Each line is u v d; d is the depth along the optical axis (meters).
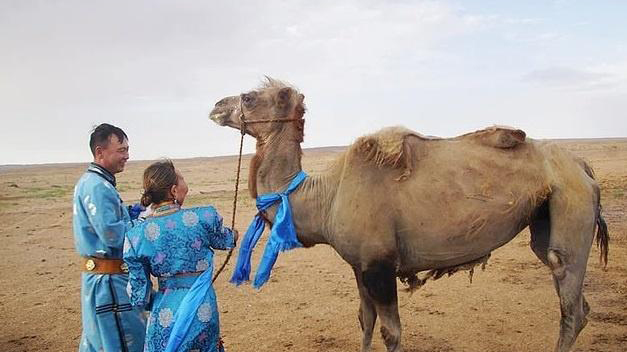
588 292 9.05
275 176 6.15
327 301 9.29
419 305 8.84
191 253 4.81
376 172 5.86
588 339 7.18
